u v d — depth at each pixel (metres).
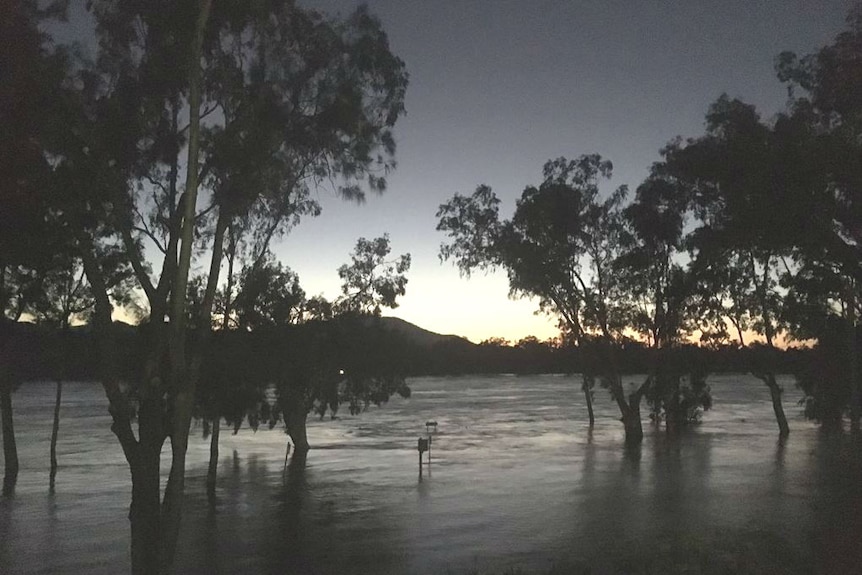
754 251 21.61
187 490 27.56
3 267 13.96
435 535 18.64
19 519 23.20
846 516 19.08
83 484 30.89
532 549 16.44
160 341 12.46
